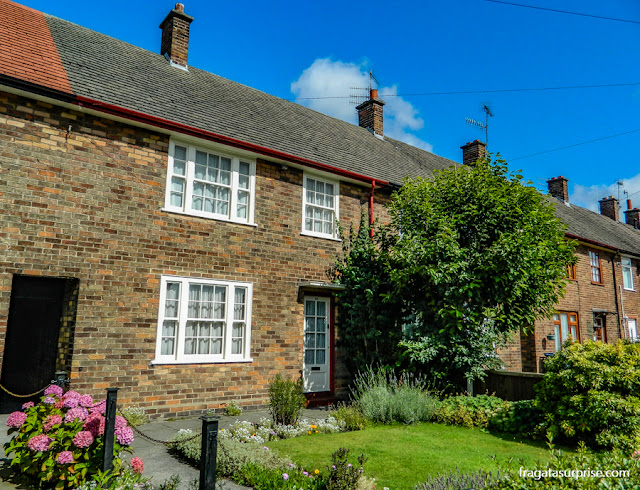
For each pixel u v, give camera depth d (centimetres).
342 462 535
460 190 1108
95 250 881
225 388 1009
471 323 1045
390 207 1219
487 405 932
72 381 823
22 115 836
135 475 521
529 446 741
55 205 849
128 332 898
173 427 846
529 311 1111
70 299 880
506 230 1065
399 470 601
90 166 897
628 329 2280
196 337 998
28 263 811
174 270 973
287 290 1148
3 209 798
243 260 1082
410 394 941
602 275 2198
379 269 1233
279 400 859
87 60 1066
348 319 1245
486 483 409
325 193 1284
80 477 515
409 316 1227
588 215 2702
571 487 342
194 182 1046
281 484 541
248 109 1338
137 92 1045
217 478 583
